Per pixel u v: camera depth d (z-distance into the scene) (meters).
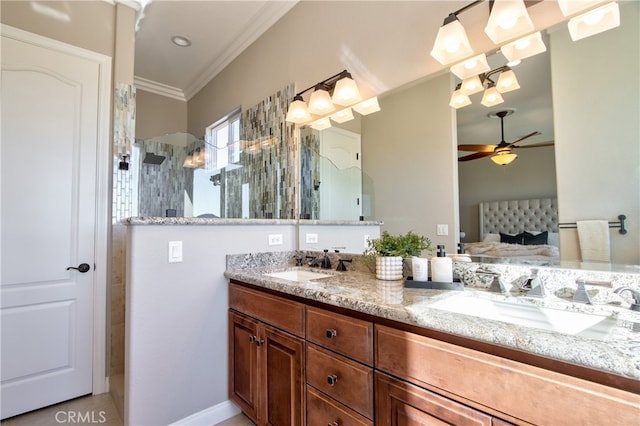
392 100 1.87
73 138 2.25
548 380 0.75
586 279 1.17
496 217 1.42
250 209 3.01
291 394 1.47
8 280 1.99
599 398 0.68
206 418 1.81
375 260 1.79
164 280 1.69
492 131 1.44
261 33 2.95
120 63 2.47
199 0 2.58
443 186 1.61
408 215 1.76
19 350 2.01
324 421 1.30
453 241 1.56
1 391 1.94
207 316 1.85
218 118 3.62
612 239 1.13
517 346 0.78
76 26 2.31
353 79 2.08
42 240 2.11
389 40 1.89
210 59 3.49
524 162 1.34
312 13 2.42
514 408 0.79
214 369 1.87
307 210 2.39
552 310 1.10
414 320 1.00
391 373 1.07
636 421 0.63
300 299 1.45
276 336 1.57
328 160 2.24
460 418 0.89
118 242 2.38
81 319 2.23
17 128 2.05
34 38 2.14
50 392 2.09
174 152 2.91
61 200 2.19
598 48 1.17
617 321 0.95
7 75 2.04
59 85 2.21
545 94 1.29
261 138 2.92
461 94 1.55
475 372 0.87
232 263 1.98
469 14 1.52
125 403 1.60
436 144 1.65
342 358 1.24
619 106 1.13
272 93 2.80
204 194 3.10
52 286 2.13
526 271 1.31
